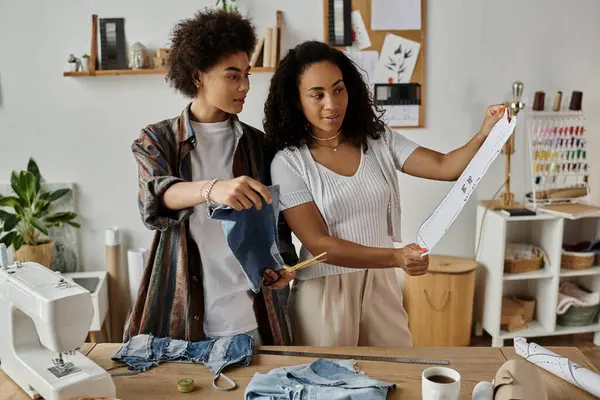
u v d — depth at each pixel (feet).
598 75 12.38
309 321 6.79
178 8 11.35
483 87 12.14
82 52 11.44
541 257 11.91
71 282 5.35
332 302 6.70
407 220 12.39
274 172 6.69
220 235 6.35
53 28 11.35
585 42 12.25
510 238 12.65
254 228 5.73
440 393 4.64
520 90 11.48
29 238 11.07
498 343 11.76
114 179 11.89
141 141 6.06
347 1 11.58
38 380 5.04
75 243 11.95
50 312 4.91
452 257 12.28
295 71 6.46
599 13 12.17
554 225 11.60
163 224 5.64
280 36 11.46
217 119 6.38
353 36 11.69
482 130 6.40
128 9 11.34
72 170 11.83
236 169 6.47
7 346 5.54
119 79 11.59
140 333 6.29
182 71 5.97
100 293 10.92
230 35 5.75
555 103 11.98
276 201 5.90
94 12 11.32
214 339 5.97
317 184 6.57
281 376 5.26
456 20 11.87
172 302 6.30
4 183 11.76
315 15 11.60
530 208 11.85
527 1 11.98
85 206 11.95
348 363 5.57
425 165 6.88
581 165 11.85
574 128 11.80
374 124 6.90
